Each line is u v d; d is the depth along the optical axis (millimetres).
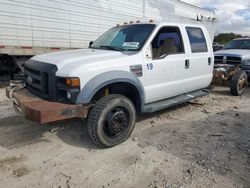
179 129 4750
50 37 8078
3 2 6824
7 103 6102
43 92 3783
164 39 4941
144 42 4492
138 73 4266
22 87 4441
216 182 3062
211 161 3551
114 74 3850
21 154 3676
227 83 7980
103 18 9609
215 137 4391
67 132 4473
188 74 5402
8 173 3199
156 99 4820
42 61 3945
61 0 8180
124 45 4680
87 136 4328
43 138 4219
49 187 2947
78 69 3543
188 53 5359
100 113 3699
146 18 11422
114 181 3078
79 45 8992
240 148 3979
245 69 8312
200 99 7172
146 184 3025
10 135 4297
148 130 4668
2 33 6926
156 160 3570
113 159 3592
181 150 3877
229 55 8602
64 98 3617
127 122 4086
